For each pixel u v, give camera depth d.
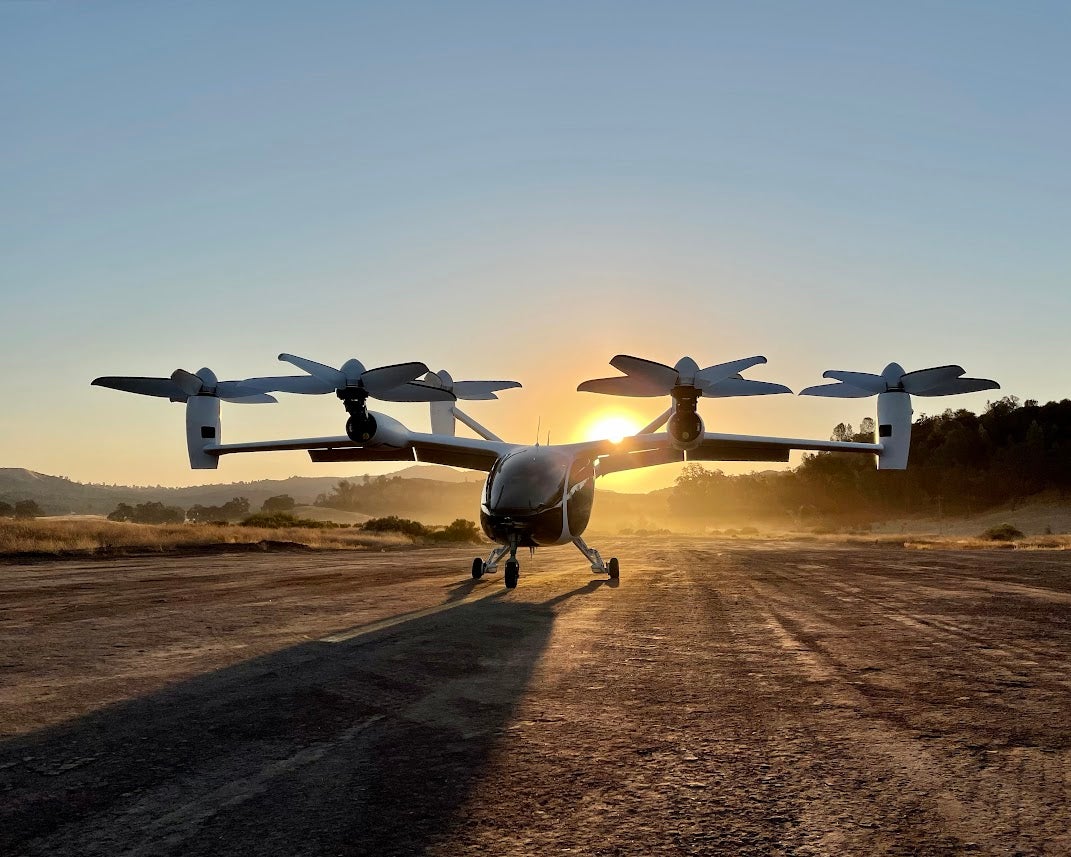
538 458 16.92
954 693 6.88
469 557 29.47
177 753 5.13
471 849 3.66
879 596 14.78
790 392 17.14
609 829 3.91
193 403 18.36
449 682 7.28
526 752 5.19
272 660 8.29
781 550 38.34
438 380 21.94
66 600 13.75
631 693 6.87
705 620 11.52
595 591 15.85
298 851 3.63
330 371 15.96
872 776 4.71
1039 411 148.88
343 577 19.12
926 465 152.00
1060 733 5.63
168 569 21.44
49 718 5.97
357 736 5.54
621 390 16.50
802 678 7.50
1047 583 17.48
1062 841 3.75
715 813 4.12
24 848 3.65
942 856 3.58
